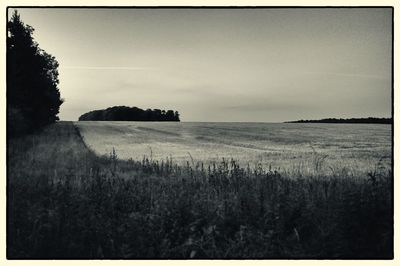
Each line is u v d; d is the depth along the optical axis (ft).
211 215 25.79
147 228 24.90
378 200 26.11
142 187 31.19
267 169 45.70
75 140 57.77
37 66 42.19
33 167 35.04
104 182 31.45
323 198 27.45
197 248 24.45
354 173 35.76
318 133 55.57
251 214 25.73
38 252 25.70
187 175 36.45
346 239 24.86
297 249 24.73
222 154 57.88
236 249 24.58
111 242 24.98
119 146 60.80
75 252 25.22
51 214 26.13
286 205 26.13
